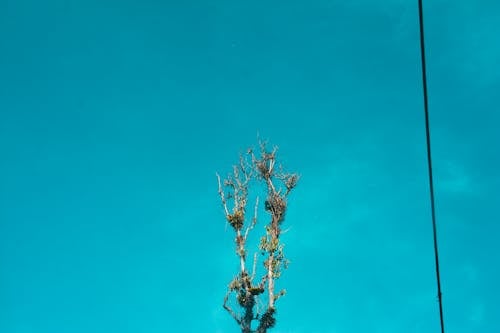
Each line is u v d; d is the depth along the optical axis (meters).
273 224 26.59
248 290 24.27
